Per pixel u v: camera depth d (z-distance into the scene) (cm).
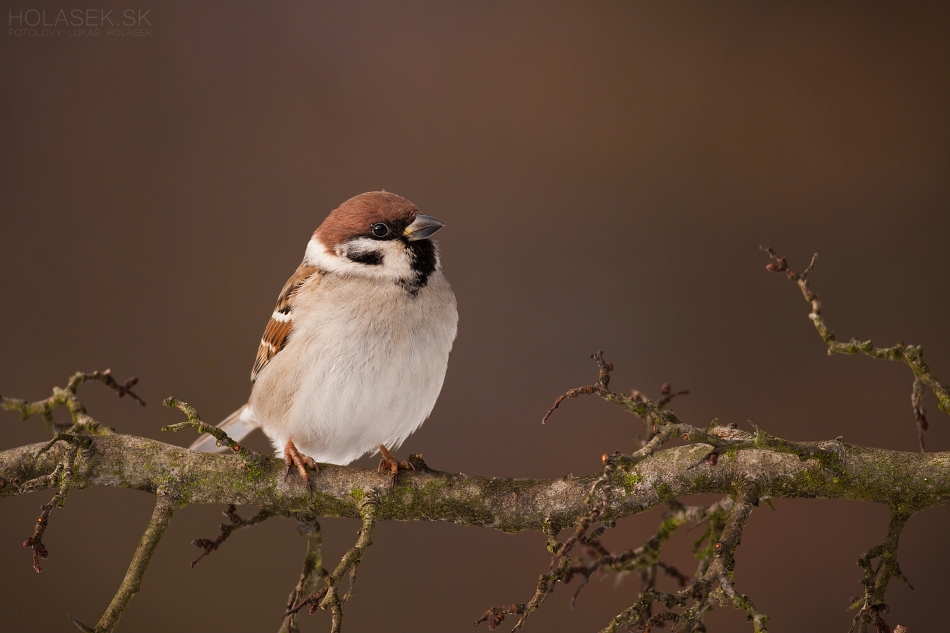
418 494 610
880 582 539
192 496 606
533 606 503
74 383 626
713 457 504
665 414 506
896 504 549
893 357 567
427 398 742
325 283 730
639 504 583
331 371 708
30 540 524
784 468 563
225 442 573
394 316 718
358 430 729
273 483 612
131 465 605
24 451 616
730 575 523
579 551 648
